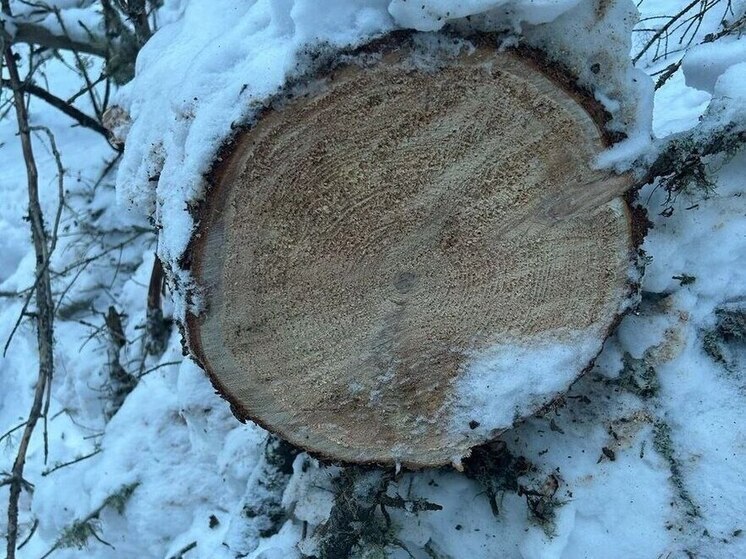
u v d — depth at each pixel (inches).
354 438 24.2
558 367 23.6
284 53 18.3
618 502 26.2
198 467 37.4
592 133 20.3
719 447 26.0
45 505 40.0
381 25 18.2
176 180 19.6
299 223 20.1
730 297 26.9
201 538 35.1
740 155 26.6
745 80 24.1
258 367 22.4
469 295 22.4
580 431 27.0
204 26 23.3
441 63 18.5
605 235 22.1
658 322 26.7
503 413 24.0
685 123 30.6
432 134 19.5
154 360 44.1
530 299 22.8
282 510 31.9
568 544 26.1
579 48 19.4
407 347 22.8
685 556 25.7
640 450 26.5
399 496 26.5
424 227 21.0
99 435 42.0
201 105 19.6
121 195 23.6
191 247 19.8
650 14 42.7
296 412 23.5
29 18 42.6
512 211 21.1
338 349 22.5
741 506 25.3
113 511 37.5
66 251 52.2
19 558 40.8
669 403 26.7
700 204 26.6
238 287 20.8
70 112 51.6
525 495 26.9
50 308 34.0
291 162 19.2
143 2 41.9
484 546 27.4
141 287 49.0
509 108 19.5
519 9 18.2
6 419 50.9
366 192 20.1
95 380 46.1
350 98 18.6
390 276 21.6
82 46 44.8
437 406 23.9
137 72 26.3
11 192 59.0
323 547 26.5
